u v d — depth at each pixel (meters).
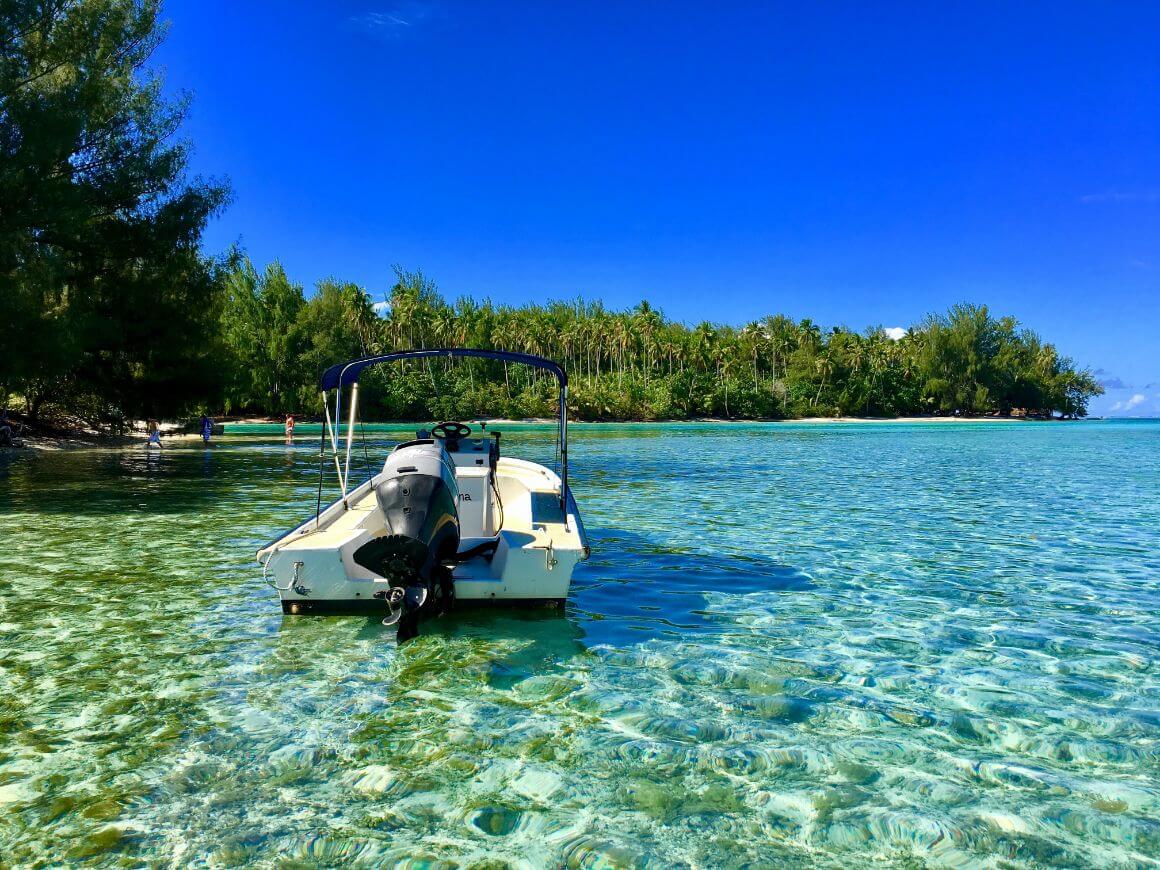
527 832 3.34
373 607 6.56
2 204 18.66
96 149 22.48
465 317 95.25
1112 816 3.49
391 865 3.09
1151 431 64.06
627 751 4.11
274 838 3.27
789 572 8.57
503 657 5.61
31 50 20.48
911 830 3.37
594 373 103.31
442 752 4.09
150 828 3.35
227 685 5.02
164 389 25.69
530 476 9.71
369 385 70.56
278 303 73.62
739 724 4.48
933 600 7.38
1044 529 11.59
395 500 5.88
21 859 3.10
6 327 18.69
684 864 3.11
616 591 7.65
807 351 111.00
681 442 39.72
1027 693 5.00
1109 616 6.86
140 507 13.45
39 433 29.39
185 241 23.62
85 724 4.42
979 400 112.19
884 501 14.91
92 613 6.68
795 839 3.30
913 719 4.57
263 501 14.35
